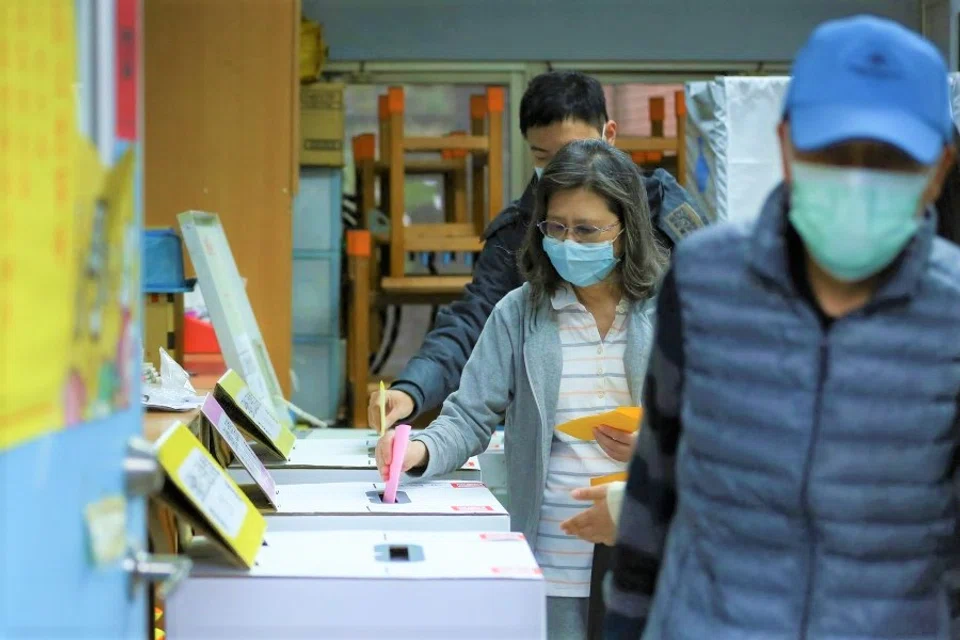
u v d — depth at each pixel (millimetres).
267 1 4633
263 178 4664
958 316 1233
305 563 1549
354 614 1474
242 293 3541
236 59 4637
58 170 948
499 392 2355
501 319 2373
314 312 5840
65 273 964
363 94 6613
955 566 1322
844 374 1229
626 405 2297
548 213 2256
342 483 2244
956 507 1298
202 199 4656
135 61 1148
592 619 2219
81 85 1000
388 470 2158
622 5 6625
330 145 5723
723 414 1287
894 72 1164
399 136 5719
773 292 1260
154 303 3238
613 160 2244
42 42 919
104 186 1054
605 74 6656
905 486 1248
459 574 1498
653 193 2717
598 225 2201
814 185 1179
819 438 1237
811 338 1241
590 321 2316
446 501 2033
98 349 1049
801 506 1247
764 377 1260
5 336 851
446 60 6590
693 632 1297
